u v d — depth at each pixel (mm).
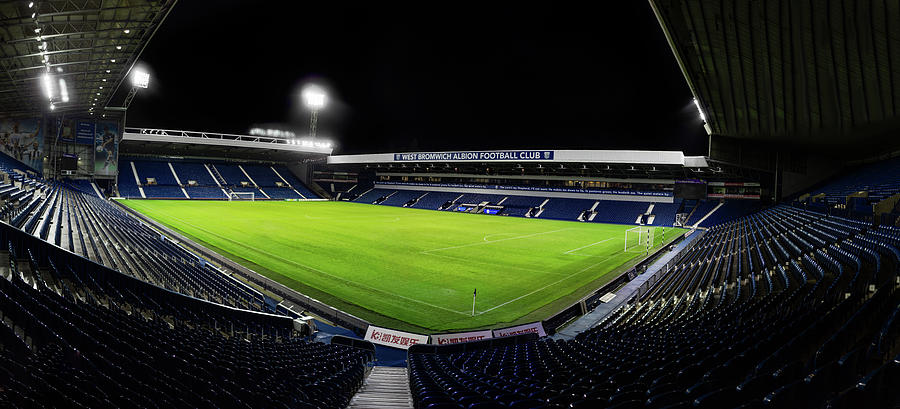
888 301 8398
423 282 23625
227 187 77750
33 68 31375
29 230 19797
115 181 62844
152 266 20375
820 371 4375
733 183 58312
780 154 43781
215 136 87312
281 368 8609
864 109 23656
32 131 54844
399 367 13922
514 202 71688
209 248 31031
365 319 17734
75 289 14086
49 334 7711
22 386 5637
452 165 74625
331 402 7145
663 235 44156
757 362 6492
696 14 22406
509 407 5336
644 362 7691
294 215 54938
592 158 54125
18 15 22344
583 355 9992
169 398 5922
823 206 31938
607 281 25047
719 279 19969
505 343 15805
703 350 7398
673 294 18969
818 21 19922
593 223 59000
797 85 24422
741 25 22000
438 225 50250
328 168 90938
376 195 86625
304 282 22906
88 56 32094
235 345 10594
